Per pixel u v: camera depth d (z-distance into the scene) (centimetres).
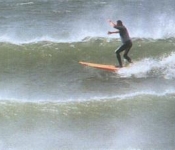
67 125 4994
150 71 6700
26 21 9969
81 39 7988
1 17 10525
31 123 5022
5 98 5684
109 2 12381
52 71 6838
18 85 6291
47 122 5041
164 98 5641
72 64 7038
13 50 7438
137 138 4772
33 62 7119
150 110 5322
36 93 5956
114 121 5081
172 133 4878
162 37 8075
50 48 7506
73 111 5253
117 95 5806
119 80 6456
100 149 4569
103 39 7875
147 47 7475
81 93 5953
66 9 11450
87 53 7362
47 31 8738
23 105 5388
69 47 7531
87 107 5350
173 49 7425
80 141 4712
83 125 4997
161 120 5122
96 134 4838
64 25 9338
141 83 6338
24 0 12694
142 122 5075
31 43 7738
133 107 5375
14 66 7000
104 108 5334
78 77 6594
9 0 12719
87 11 11169
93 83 6362
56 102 5503
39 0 12669
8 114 5178
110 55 7306
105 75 6619
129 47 6694
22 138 4762
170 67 6794
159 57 7131
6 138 4759
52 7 11731
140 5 11950
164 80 6444
